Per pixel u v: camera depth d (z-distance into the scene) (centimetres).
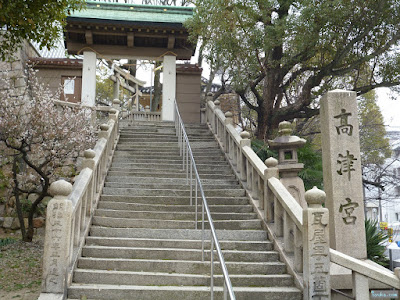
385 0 973
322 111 578
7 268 655
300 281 457
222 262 379
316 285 430
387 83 1137
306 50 1059
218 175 815
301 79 1455
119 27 1327
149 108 1819
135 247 545
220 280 471
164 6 1403
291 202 518
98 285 452
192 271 498
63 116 908
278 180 595
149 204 671
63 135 877
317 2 994
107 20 1287
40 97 912
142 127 1176
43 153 907
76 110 1030
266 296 447
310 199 446
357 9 1012
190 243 552
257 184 688
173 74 1452
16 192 864
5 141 821
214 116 1116
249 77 1121
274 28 1012
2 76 1203
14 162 856
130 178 778
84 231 549
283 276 479
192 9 1412
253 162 685
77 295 431
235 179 805
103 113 1149
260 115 1266
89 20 1281
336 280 461
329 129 552
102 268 493
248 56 1084
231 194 722
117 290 438
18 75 1209
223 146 973
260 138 1249
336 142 549
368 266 445
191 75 1551
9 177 1002
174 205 673
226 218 639
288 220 523
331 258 442
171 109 1433
